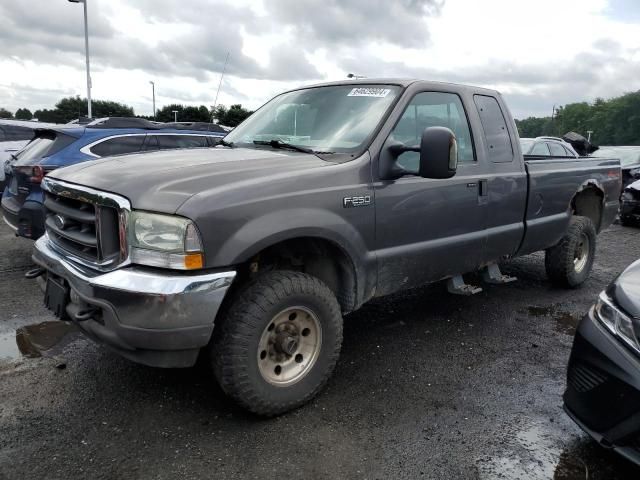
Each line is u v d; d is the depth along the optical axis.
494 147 4.58
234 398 3.01
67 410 3.20
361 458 2.82
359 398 3.45
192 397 3.38
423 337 4.52
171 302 2.65
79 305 3.01
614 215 6.39
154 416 3.16
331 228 3.23
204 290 2.71
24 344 4.12
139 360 2.82
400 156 3.80
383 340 4.43
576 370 2.86
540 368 3.98
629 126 109.88
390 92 3.91
